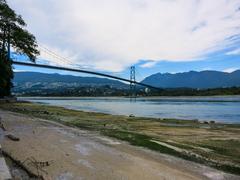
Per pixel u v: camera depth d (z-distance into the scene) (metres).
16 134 15.70
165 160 12.12
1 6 30.69
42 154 11.13
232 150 15.10
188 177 9.78
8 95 56.53
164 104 82.38
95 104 84.19
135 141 15.80
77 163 10.26
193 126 25.61
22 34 34.88
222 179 10.06
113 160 11.14
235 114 44.66
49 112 37.16
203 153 14.12
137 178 9.04
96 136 17.19
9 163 9.61
